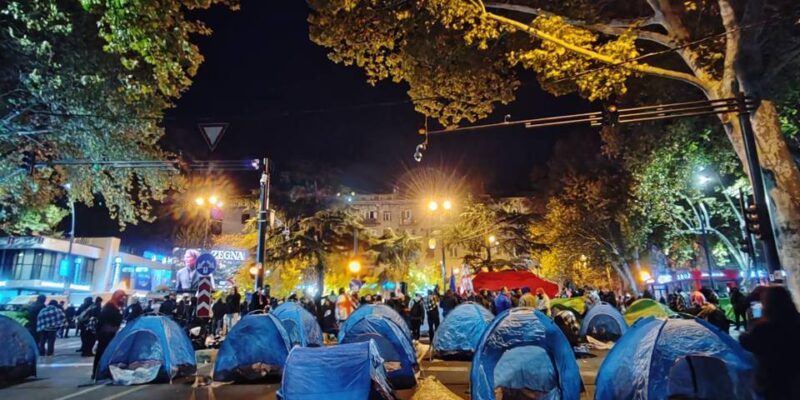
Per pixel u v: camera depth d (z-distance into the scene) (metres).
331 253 34.69
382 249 37.97
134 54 15.35
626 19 15.32
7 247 43.19
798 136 19.36
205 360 15.30
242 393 10.28
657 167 24.27
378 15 15.11
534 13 15.06
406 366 11.30
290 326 14.24
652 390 7.57
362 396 7.88
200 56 12.19
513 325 8.95
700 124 21.42
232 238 43.25
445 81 16.73
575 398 8.59
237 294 19.97
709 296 19.31
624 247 40.97
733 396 7.57
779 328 4.66
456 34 15.82
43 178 21.06
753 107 12.45
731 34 12.88
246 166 19.44
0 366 11.30
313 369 8.18
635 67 13.97
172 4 11.12
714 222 35.88
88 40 14.57
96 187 20.94
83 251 48.25
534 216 43.44
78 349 18.89
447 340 15.59
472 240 41.22
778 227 11.92
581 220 41.59
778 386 4.54
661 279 44.09
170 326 12.23
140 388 10.83
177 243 44.88
